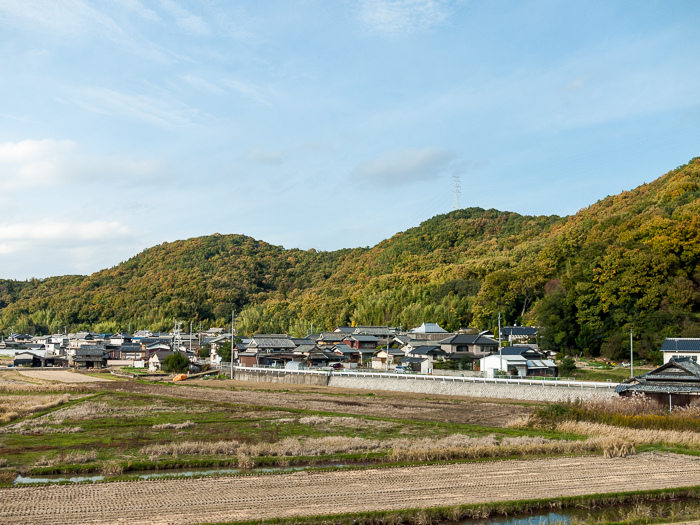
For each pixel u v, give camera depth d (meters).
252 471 28.56
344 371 77.75
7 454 31.69
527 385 58.19
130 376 92.56
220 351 113.25
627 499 24.28
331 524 20.66
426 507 22.36
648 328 71.69
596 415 41.22
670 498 24.75
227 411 50.56
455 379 64.25
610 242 88.81
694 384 45.84
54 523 20.16
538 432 40.00
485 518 22.19
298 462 30.45
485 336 91.19
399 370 80.69
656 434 36.06
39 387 67.62
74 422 43.38
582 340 81.88
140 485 25.39
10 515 20.88
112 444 35.00
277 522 20.47
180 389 70.44
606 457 31.39
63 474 27.75
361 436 38.84
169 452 32.16
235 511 21.77
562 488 25.36
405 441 35.75
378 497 23.86
